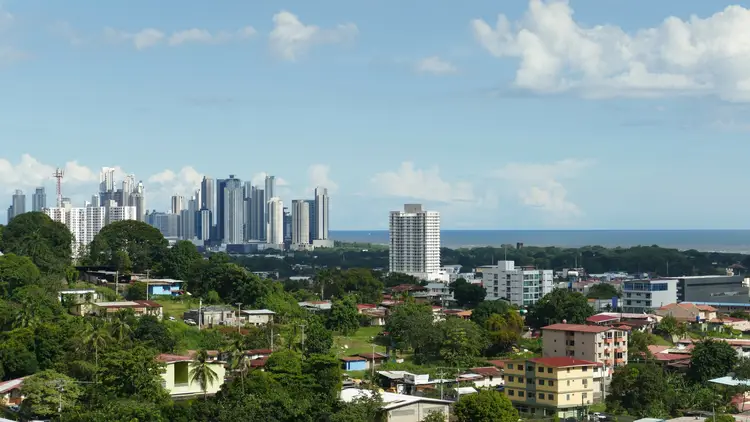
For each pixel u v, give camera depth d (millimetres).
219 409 168125
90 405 165000
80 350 188250
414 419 178250
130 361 170750
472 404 174250
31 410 165875
